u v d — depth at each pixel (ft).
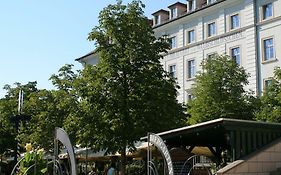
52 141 96.27
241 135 43.19
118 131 61.41
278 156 43.32
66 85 98.73
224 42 144.05
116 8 65.41
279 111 86.69
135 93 62.39
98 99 62.13
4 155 116.06
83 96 62.90
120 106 61.57
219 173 39.47
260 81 131.44
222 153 63.26
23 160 46.70
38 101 101.40
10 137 112.68
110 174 67.36
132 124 61.26
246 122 43.24
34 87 129.18
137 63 63.67
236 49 140.56
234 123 42.60
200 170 66.49
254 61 133.49
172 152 69.97
